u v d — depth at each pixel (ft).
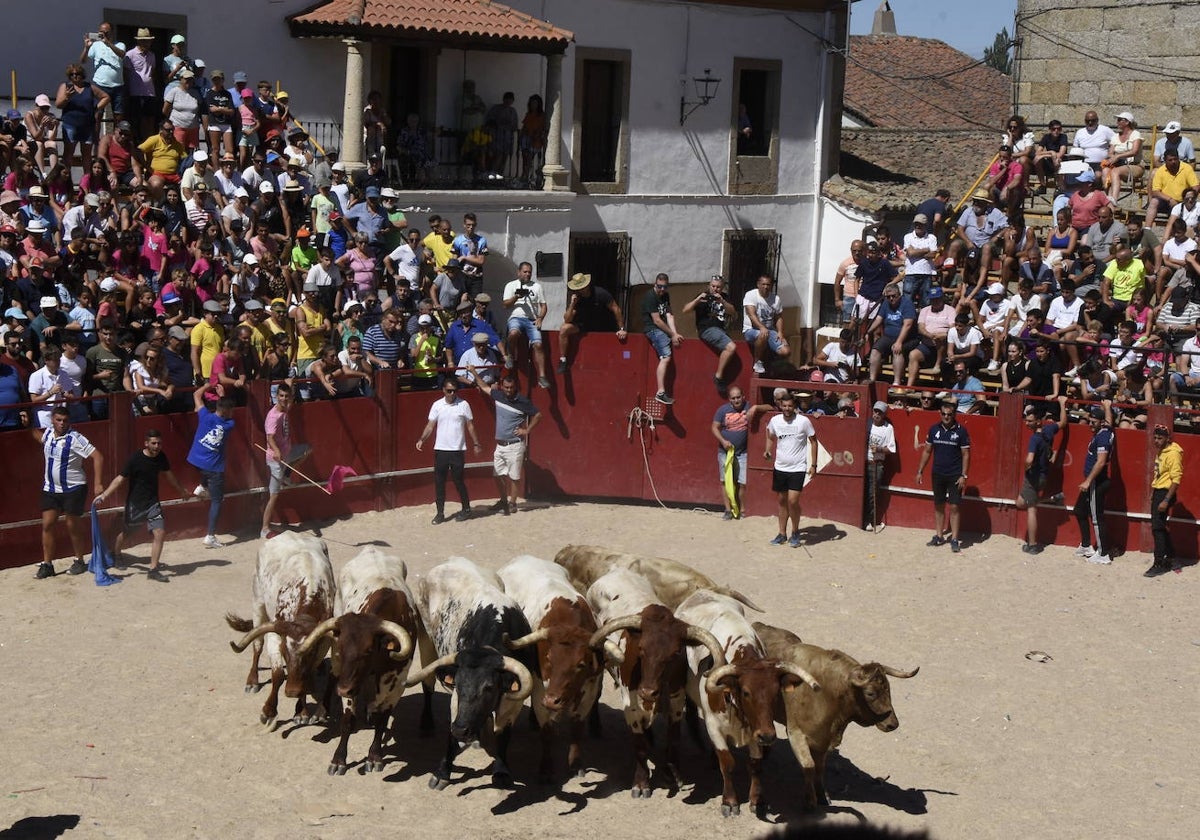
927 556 61.87
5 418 53.93
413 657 38.70
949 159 115.75
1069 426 63.16
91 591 51.39
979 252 82.64
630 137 96.32
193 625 48.60
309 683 38.81
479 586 37.68
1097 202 80.43
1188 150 84.38
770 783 38.88
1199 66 88.79
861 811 37.17
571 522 65.87
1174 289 75.20
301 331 64.39
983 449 64.95
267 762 38.34
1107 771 41.01
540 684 37.11
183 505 58.70
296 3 81.66
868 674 34.14
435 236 76.79
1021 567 60.75
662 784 38.14
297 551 40.47
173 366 58.90
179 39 71.87
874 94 137.80
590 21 92.99
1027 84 97.14
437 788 37.14
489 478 69.36
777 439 62.34
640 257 98.32
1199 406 66.59
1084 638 52.29
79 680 43.39
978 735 43.24
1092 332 69.15
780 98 103.35
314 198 72.13
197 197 67.77
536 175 90.99
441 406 64.64
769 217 104.53
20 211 62.23
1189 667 49.67
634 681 36.40
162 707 41.68
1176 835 37.04
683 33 97.45
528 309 69.51
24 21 73.41
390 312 66.90
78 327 58.90
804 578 58.34
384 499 66.28
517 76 91.20
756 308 71.31
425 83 87.15
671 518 67.26
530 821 35.68
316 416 63.21
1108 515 62.95
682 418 69.41
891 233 104.68
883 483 66.44
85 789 36.27
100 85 69.21
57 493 52.06
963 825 36.83
